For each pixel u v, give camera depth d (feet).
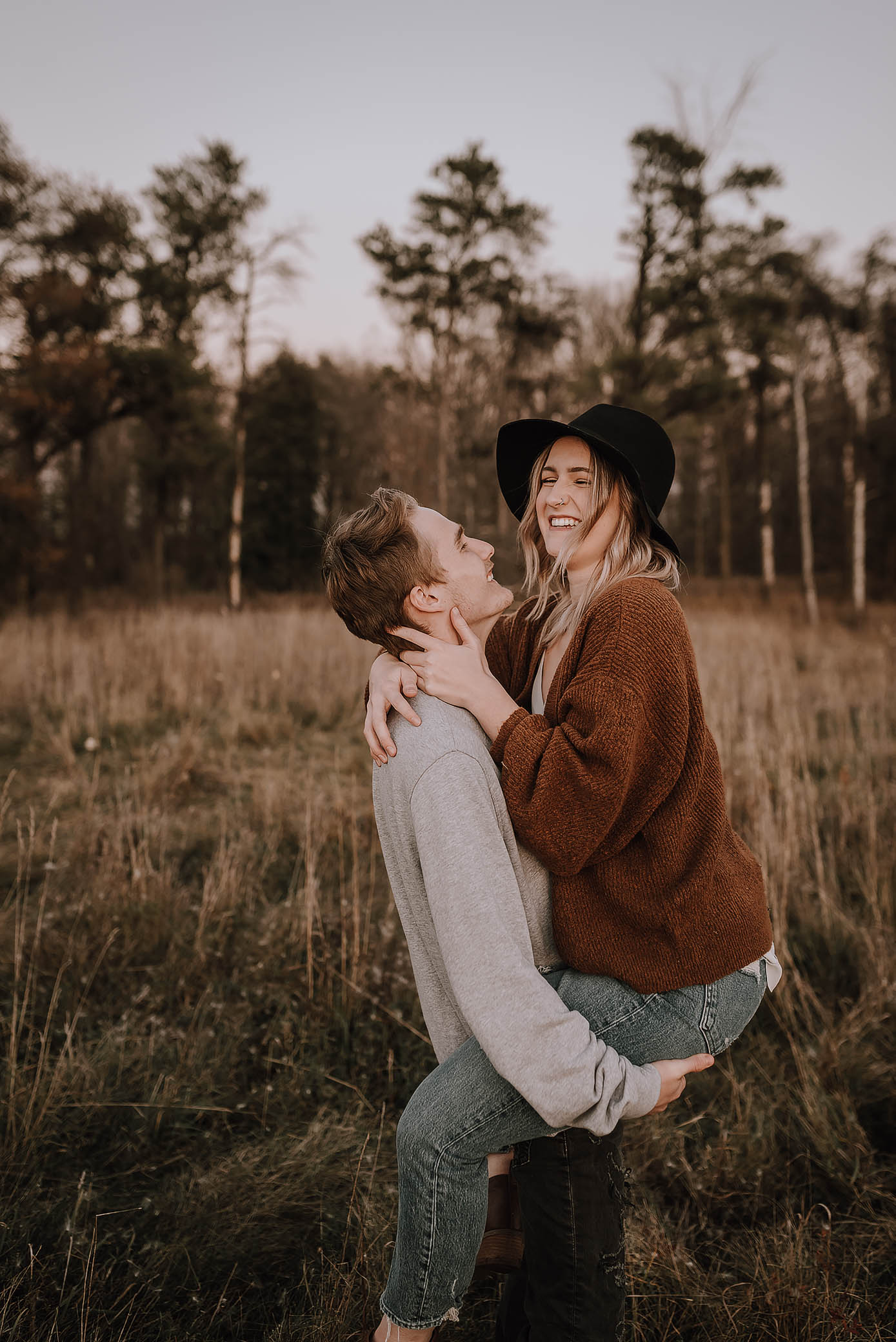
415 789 3.70
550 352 76.84
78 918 9.31
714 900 3.82
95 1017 8.11
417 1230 3.67
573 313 74.84
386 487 4.39
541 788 3.55
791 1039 7.60
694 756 3.86
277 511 93.66
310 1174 6.10
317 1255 5.56
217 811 13.96
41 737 18.65
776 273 55.11
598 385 58.34
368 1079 7.36
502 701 3.94
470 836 3.56
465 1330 5.07
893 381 70.08
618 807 3.50
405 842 3.90
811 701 22.65
